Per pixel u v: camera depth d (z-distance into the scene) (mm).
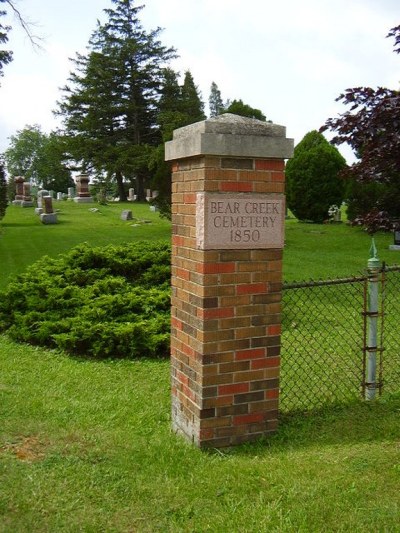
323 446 3863
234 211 3752
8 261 14094
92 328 6340
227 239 3748
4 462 3523
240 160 3732
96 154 40969
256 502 3125
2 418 4285
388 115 4203
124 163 39438
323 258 14547
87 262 8422
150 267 8453
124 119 43312
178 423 4211
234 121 3684
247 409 3971
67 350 6457
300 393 5082
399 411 4477
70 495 3168
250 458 3725
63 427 4180
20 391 5020
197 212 3742
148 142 43750
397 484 3273
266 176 3822
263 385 4000
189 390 4004
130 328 6273
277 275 3959
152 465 3574
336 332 7211
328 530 2842
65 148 42000
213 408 3865
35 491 3184
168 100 42531
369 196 18156
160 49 42656
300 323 7598
